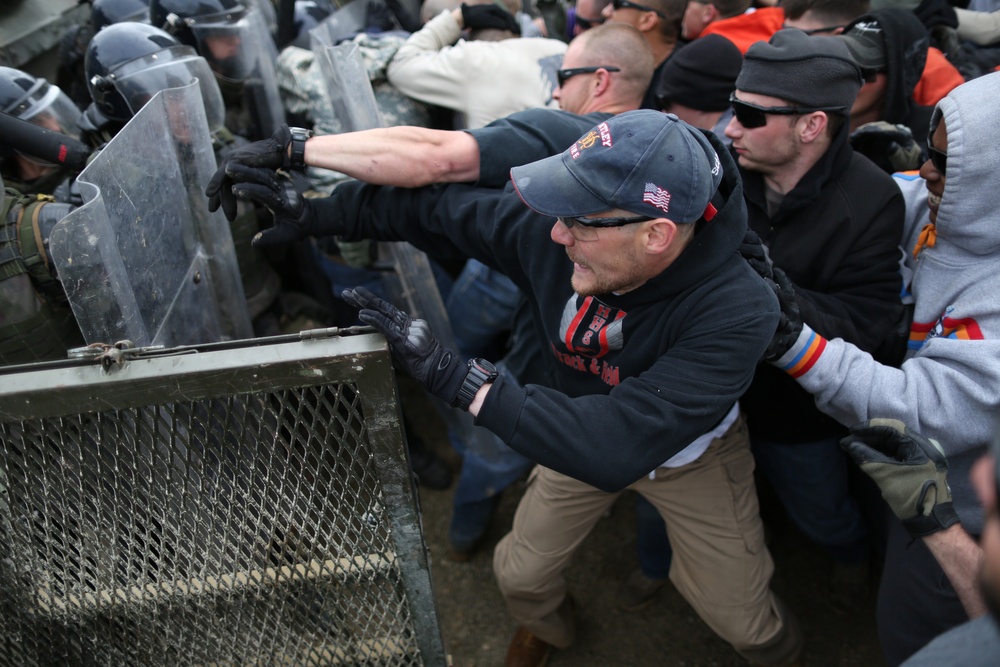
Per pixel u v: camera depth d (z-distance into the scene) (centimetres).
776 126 160
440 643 138
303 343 99
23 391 97
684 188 113
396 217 156
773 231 174
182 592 125
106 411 100
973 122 135
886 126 199
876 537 216
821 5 233
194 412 104
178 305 152
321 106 227
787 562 248
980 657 73
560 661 225
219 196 143
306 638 134
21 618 126
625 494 277
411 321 112
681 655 225
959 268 150
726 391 124
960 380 138
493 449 232
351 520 118
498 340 256
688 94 200
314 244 256
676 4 230
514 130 154
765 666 188
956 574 119
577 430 119
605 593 243
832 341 152
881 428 126
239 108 223
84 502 112
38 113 165
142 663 135
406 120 239
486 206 149
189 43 204
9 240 143
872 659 219
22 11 261
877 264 167
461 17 252
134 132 134
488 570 252
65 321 154
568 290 143
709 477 172
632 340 136
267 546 120
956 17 286
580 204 115
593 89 185
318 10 300
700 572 180
